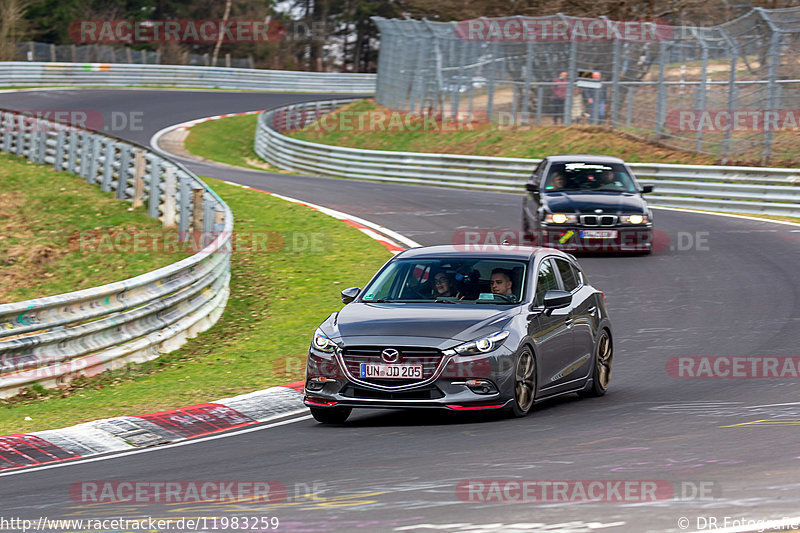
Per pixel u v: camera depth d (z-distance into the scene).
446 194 100.44
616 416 30.05
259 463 25.98
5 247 72.25
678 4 140.00
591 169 69.50
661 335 45.12
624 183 68.69
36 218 79.06
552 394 32.34
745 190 87.69
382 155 123.00
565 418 30.08
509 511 18.98
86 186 88.19
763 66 97.75
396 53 159.50
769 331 44.47
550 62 123.38
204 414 34.03
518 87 128.00
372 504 20.22
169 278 51.34
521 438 26.97
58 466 28.09
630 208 64.81
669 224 78.75
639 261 64.00
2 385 40.41
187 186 70.81
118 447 30.77
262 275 64.19
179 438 31.47
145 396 38.53
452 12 170.75
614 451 24.58
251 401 35.59
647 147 108.81
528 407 30.91
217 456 27.48
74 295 43.69
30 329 41.75
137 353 46.97
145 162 81.75
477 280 32.75
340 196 97.69
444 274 33.19
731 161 98.31
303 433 30.22
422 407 29.03
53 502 22.78
